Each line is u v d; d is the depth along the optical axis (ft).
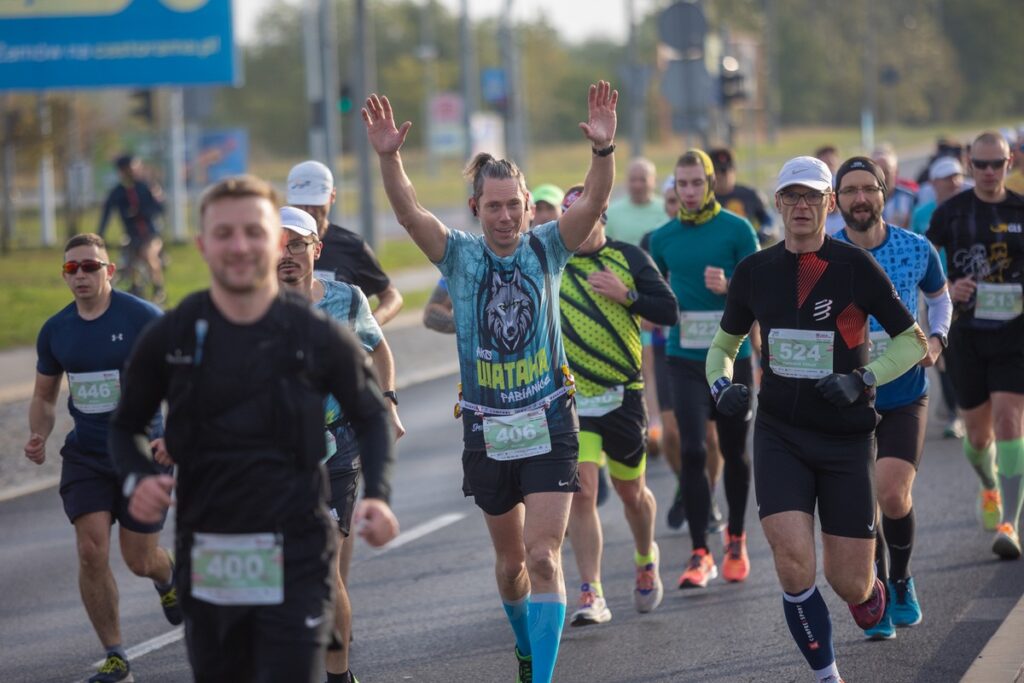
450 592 58.54
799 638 41.22
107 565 47.80
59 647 53.21
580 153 546.67
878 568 50.08
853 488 41.65
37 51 208.54
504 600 44.65
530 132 647.15
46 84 208.85
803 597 40.96
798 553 40.70
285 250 45.55
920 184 123.54
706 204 62.44
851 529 41.52
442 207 331.77
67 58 208.33
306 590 30.25
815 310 41.88
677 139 578.66
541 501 42.14
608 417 52.70
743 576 58.54
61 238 253.24
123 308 48.14
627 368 52.90
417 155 622.54
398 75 640.99
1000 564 58.85
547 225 43.14
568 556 63.93
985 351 60.95
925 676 45.21
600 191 42.22
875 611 44.45
